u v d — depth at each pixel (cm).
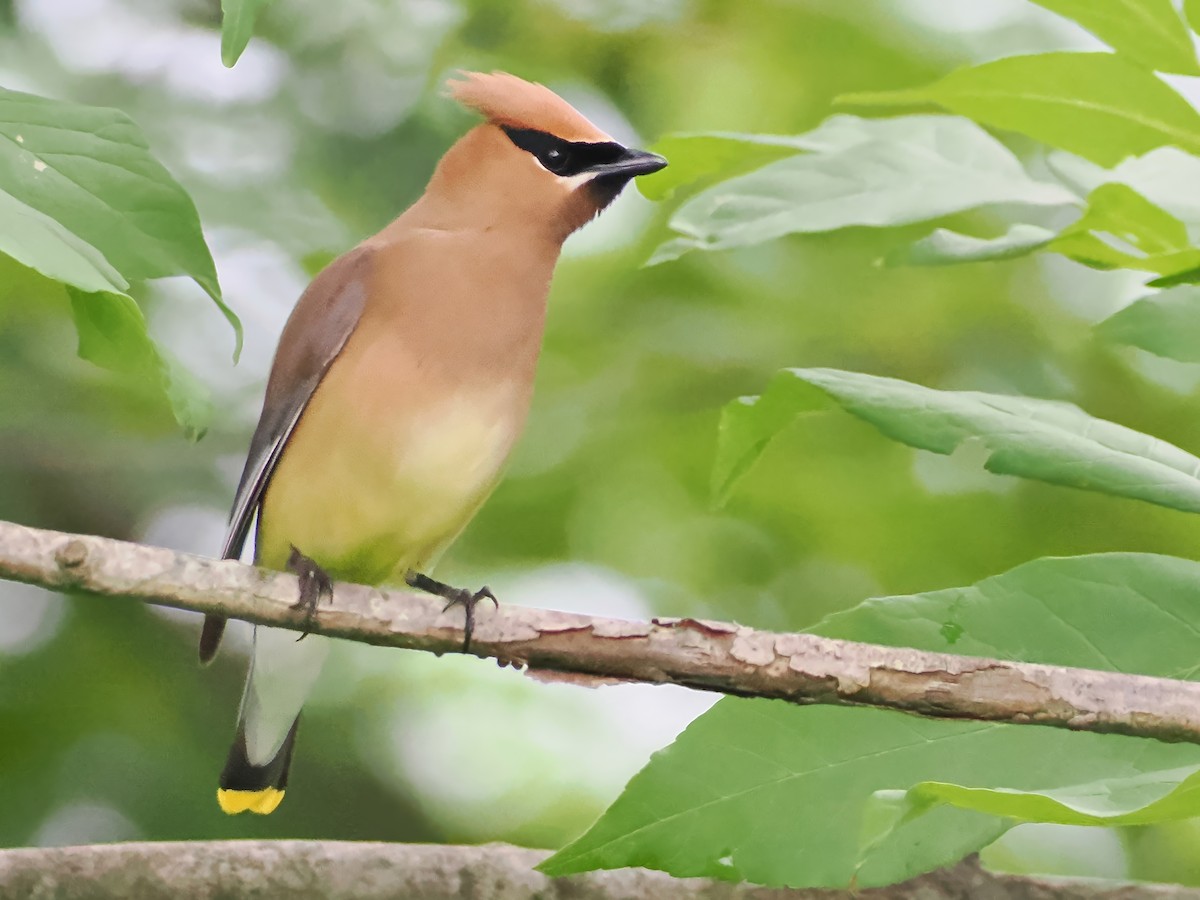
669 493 1370
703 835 603
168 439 1378
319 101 1327
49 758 1280
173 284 1323
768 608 1358
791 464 1336
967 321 1370
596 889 773
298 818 1294
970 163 732
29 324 1344
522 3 1357
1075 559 643
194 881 752
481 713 1322
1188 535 1306
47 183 621
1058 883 759
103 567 616
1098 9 657
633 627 635
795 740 616
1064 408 632
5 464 1351
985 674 606
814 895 762
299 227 1302
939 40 1345
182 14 1338
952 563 1334
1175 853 1245
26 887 738
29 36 1311
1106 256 724
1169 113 691
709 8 1366
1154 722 600
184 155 1306
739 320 1369
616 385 1371
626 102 1409
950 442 607
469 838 1296
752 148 796
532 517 1375
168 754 1291
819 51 1369
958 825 604
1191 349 694
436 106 1318
